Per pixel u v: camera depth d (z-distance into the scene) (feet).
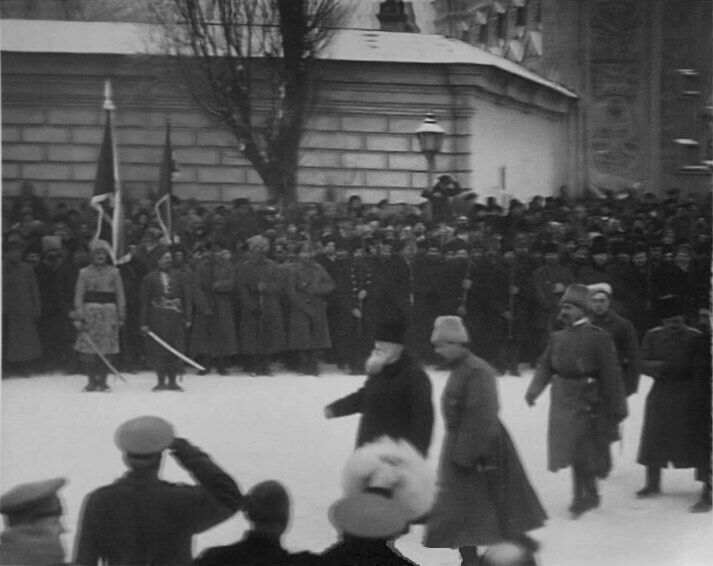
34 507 28.14
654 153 56.65
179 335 54.03
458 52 55.16
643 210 55.62
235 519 42.63
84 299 53.36
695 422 44.47
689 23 56.34
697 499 44.47
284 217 54.75
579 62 56.39
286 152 54.65
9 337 53.11
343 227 54.70
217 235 54.65
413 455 27.89
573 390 41.27
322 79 54.44
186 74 54.13
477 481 36.29
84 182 53.83
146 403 50.16
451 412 36.32
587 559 39.88
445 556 38.81
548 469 41.86
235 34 53.78
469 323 54.34
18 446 46.32
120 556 27.91
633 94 56.59
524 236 54.80
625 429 50.70
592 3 56.18
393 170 55.16
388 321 36.01
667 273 54.49
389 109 54.80
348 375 54.44
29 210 53.67
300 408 49.37
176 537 27.99
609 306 44.04
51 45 53.11
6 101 53.16
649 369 44.80
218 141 54.54
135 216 54.39
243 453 45.34
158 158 54.54
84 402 49.93
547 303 54.24
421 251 54.29
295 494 43.27
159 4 53.93
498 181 55.47
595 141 56.24
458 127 55.01
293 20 53.83
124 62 53.83
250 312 54.54
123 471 44.78
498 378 54.39
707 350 44.78
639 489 45.68
